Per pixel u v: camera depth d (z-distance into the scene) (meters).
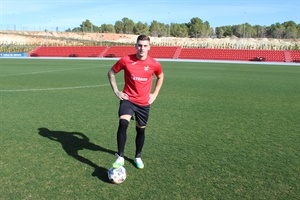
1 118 9.55
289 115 10.56
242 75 26.42
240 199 4.57
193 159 6.20
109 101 12.76
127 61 5.29
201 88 17.53
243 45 87.94
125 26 139.50
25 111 10.62
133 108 5.41
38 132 8.02
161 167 5.76
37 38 92.44
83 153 6.47
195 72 28.97
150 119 9.66
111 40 107.38
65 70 28.94
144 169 5.66
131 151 6.66
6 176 5.27
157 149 6.79
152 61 5.36
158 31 134.75
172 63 44.06
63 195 4.63
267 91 16.69
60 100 12.89
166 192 4.76
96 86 17.59
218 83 20.17
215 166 5.84
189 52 59.88
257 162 6.07
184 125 8.95
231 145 7.13
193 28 132.38
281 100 13.73
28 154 6.36
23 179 5.16
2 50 69.19
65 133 7.95
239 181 5.19
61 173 5.43
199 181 5.17
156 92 5.70
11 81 19.72
